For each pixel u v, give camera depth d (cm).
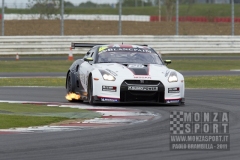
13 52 10412
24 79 6775
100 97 4166
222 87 6188
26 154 2342
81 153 2370
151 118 3506
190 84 6500
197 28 15725
